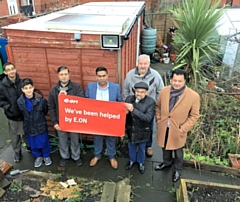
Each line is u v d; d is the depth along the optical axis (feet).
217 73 17.52
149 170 10.46
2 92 9.32
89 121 9.64
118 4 22.21
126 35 9.59
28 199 8.45
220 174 10.23
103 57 9.98
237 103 14.65
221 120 13.33
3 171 9.55
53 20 10.18
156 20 28.89
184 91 8.27
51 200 8.46
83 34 9.52
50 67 10.58
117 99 9.68
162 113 8.86
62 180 9.52
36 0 31.50
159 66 24.97
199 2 15.67
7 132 13.34
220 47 18.12
